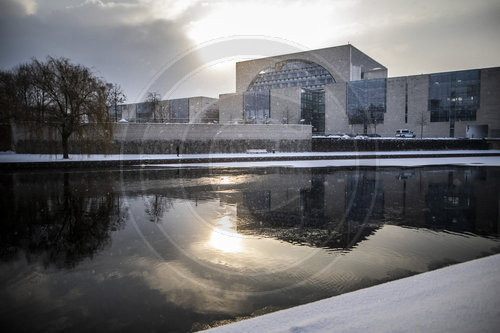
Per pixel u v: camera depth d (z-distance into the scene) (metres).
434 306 3.28
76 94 26.89
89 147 29.39
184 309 4.25
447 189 14.86
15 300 4.52
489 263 4.59
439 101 56.12
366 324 2.99
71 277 5.28
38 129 27.58
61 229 8.15
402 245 6.89
